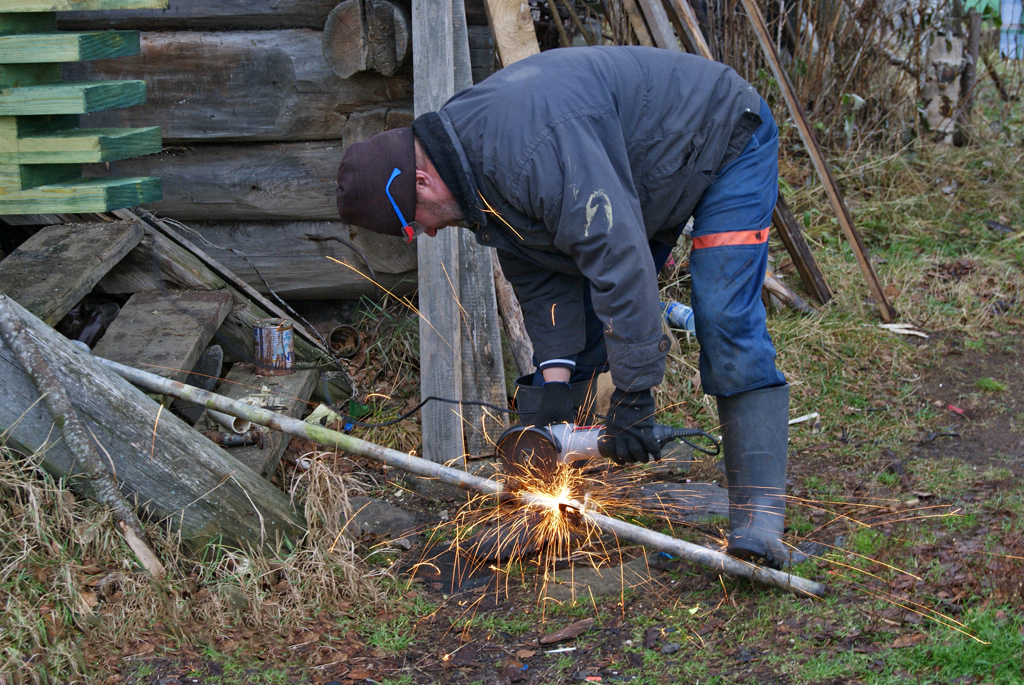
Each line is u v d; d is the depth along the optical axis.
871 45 6.18
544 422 2.74
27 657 2.29
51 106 2.90
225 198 4.31
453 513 3.36
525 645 2.52
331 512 3.02
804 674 2.25
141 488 2.81
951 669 2.21
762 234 2.56
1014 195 5.96
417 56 3.79
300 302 4.61
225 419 3.28
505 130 2.29
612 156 2.34
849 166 5.99
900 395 4.09
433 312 3.68
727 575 2.74
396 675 2.38
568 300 2.70
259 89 4.18
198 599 2.65
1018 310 4.82
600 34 5.20
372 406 4.06
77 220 4.01
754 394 2.65
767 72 6.06
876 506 3.17
